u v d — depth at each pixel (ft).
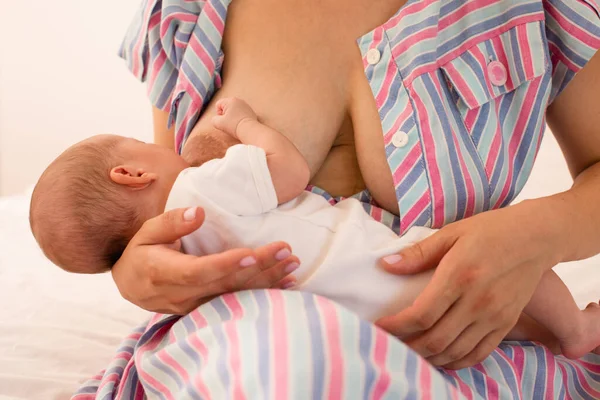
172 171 2.74
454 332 2.17
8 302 4.23
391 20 2.76
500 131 2.65
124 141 2.82
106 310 4.06
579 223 2.35
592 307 2.71
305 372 1.93
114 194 2.62
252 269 2.14
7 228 5.50
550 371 2.53
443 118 2.61
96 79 8.52
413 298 2.34
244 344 2.07
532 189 4.98
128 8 8.09
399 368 2.02
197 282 2.16
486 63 2.67
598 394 2.73
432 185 2.58
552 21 2.68
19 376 3.33
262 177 2.46
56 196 2.65
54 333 3.78
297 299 2.15
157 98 3.22
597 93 2.66
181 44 3.06
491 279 2.15
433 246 2.29
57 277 4.53
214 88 3.07
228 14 3.07
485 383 2.35
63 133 8.91
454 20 2.72
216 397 2.07
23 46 8.59
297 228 2.48
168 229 2.29
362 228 2.48
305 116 2.80
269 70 2.89
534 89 2.64
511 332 2.62
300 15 2.88
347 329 2.02
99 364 3.51
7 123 9.03
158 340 2.67
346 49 2.81
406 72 2.67
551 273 2.52
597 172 2.63
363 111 2.76
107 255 2.68
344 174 2.90
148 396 2.51
